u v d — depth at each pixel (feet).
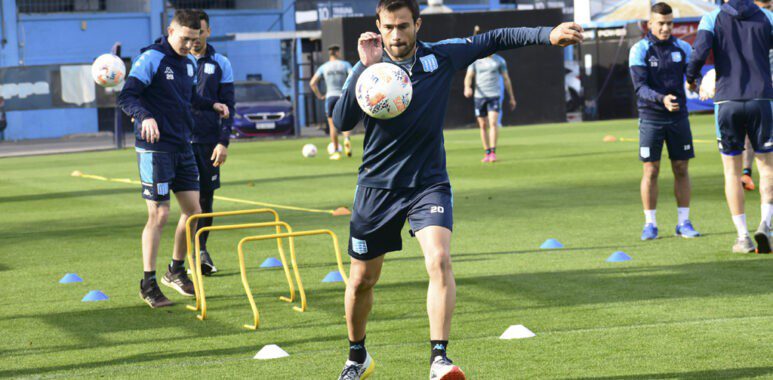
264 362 17.56
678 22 95.55
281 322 20.89
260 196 46.19
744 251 26.68
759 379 15.30
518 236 31.24
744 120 26.32
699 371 15.88
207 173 27.71
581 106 106.11
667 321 19.31
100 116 111.75
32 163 75.82
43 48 110.01
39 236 36.04
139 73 22.86
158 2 115.24
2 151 92.02
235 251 31.07
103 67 26.63
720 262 25.46
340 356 17.83
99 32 112.57
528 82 100.22
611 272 24.71
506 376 16.07
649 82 29.22
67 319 21.90
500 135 84.79
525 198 40.88
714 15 26.58
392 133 15.37
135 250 31.89
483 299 22.18
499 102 58.29
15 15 108.17
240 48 114.11
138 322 21.42
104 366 17.71
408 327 19.88
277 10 119.34
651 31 29.27
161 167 23.15
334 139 67.05
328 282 25.29
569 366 16.49
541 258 27.14
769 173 26.25
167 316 21.94
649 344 17.65
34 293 25.13
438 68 15.74
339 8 114.93
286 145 83.76
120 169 66.28
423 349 18.07
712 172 47.57
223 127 27.30
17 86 84.69
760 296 21.25
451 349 17.97
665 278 23.65
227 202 44.37
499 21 96.48
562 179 47.37
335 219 37.47
